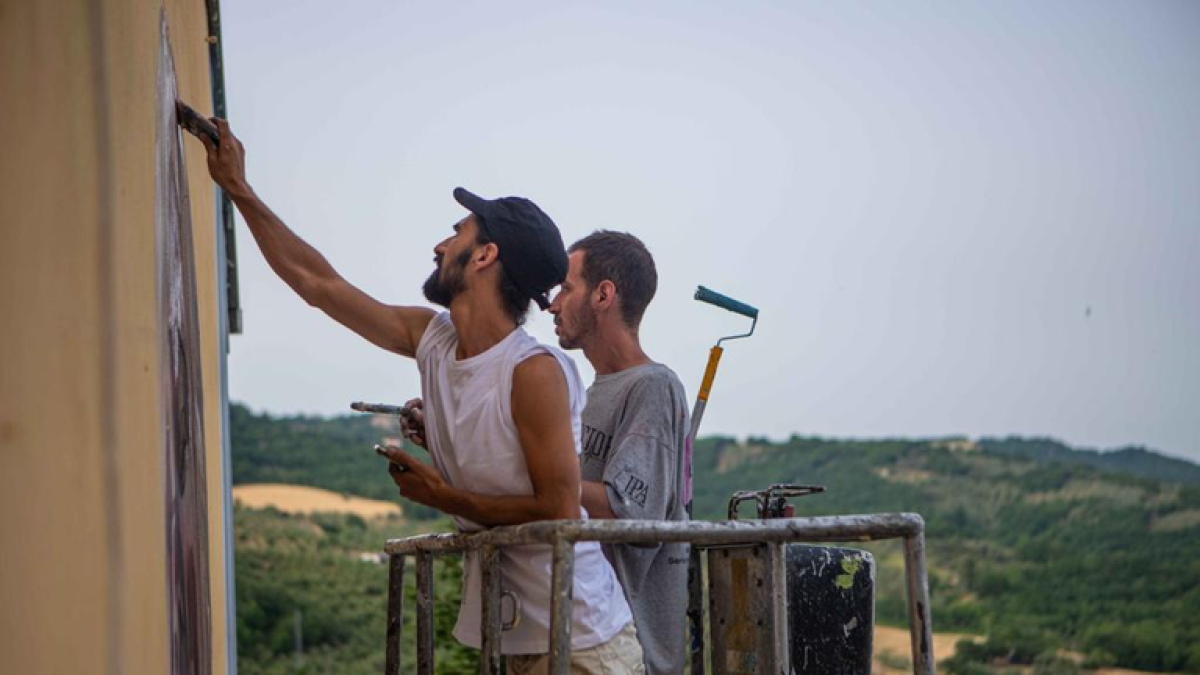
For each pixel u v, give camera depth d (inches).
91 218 66.0
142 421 78.4
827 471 2610.7
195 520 126.0
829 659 120.5
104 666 64.4
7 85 56.9
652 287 133.1
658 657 117.6
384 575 1935.3
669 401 125.1
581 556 102.1
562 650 81.1
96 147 67.4
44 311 59.2
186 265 123.2
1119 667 1999.3
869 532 89.4
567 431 95.0
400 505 2235.5
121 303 71.0
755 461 2672.2
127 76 77.7
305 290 109.2
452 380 99.0
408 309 109.8
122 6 76.1
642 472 120.6
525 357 96.7
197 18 168.2
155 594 82.6
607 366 131.3
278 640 1825.8
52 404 59.4
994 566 2188.7
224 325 291.4
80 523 61.9
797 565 120.9
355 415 2600.9
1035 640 2017.7
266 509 2121.1
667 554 119.6
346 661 1815.9
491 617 89.6
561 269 101.6
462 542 96.4
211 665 159.2
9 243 56.2
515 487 96.5
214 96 253.6
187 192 127.7
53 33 62.1
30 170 58.6
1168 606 2063.2
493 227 99.7
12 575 55.0
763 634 110.0
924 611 88.9
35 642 56.5
